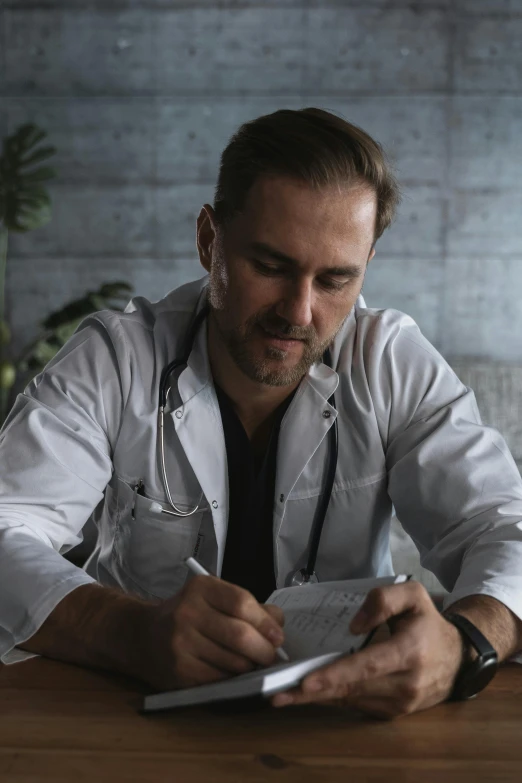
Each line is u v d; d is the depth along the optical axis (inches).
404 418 47.5
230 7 139.6
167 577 48.6
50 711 29.7
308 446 46.8
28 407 44.6
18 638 34.9
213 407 46.8
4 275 145.2
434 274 143.5
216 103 141.7
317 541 48.0
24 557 36.8
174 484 47.5
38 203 132.3
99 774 25.3
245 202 38.6
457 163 141.5
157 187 143.8
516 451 114.7
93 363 46.8
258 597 49.4
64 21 140.2
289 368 41.0
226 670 29.6
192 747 27.1
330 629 30.6
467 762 26.5
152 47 140.7
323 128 37.9
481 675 31.1
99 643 32.9
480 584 36.0
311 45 140.0
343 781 25.1
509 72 139.4
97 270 145.4
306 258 37.9
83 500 44.6
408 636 28.9
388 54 139.8
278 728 28.6
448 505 44.0
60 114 142.3
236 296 40.0
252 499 48.0
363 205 38.0
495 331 144.2
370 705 29.2
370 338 48.8
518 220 142.4
